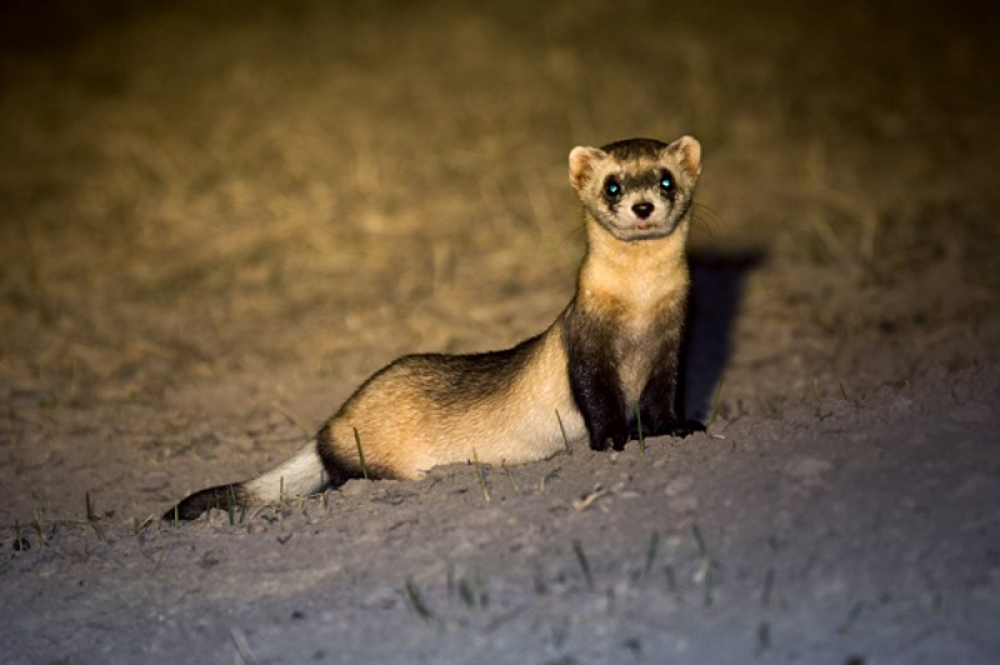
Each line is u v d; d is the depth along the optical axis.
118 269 18.52
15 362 15.32
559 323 10.07
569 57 25.58
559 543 8.17
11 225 20.41
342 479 10.52
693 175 10.04
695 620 7.09
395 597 7.86
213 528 9.41
